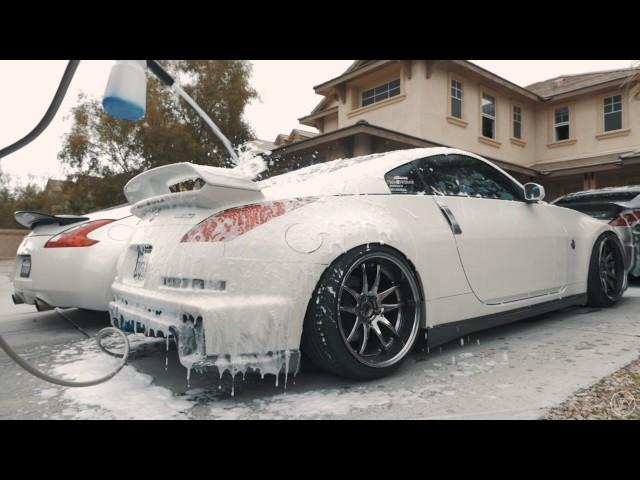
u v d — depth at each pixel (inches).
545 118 590.6
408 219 90.7
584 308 150.6
